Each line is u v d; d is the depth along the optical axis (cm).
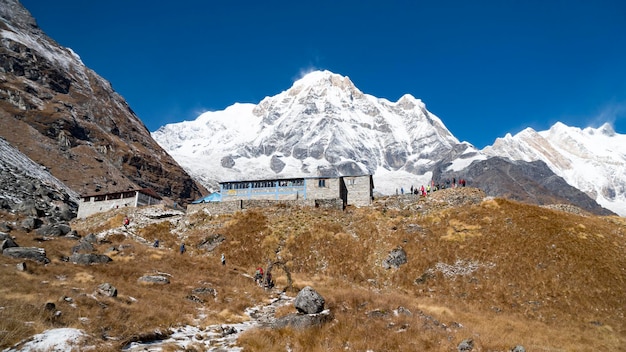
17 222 5094
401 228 6016
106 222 7312
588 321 3894
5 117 15875
